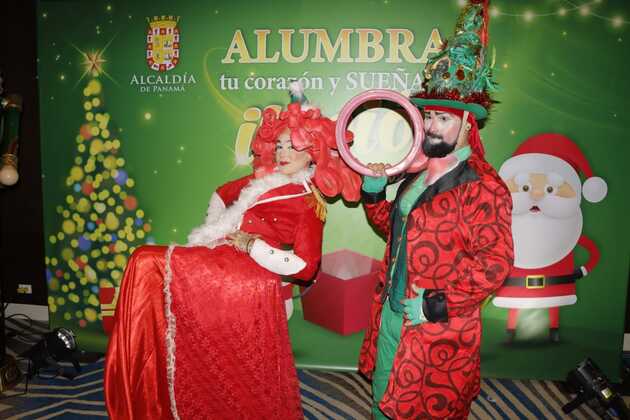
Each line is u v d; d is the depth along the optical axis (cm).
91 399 244
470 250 166
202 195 269
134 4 260
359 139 255
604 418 230
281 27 252
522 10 239
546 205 250
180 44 259
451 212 166
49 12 267
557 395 251
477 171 170
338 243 264
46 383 259
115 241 279
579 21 237
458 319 166
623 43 236
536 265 256
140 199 274
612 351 257
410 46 246
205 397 196
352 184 206
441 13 243
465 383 169
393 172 187
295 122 199
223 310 192
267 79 256
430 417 168
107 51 265
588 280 255
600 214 250
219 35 256
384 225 200
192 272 192
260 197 199
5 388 249
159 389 198
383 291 186
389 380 172
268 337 192
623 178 246
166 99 264
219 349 193
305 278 193
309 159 208
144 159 270
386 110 252
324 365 273
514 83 244
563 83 242
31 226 328
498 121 247
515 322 262
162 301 195
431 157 175
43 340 263
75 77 270
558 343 261
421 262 168
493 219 162
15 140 246
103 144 272
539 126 246
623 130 242
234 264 193
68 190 280
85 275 285
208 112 262
